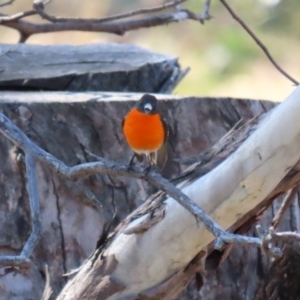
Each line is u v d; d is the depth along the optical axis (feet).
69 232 24.40
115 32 36.88
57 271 24.32
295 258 23.97
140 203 24.66
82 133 24.30
